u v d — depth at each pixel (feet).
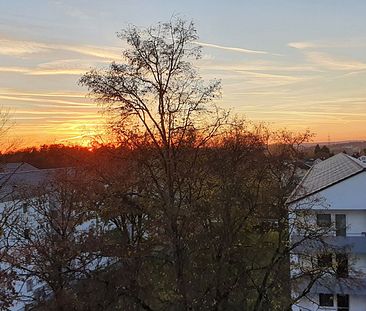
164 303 58.49
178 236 55.57
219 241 59.26
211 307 57.36
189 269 57.67
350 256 81.41
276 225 71.36
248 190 65.41
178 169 57.00
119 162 59.36
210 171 61.87
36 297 79.05
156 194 56.44
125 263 59.26
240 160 67.56
